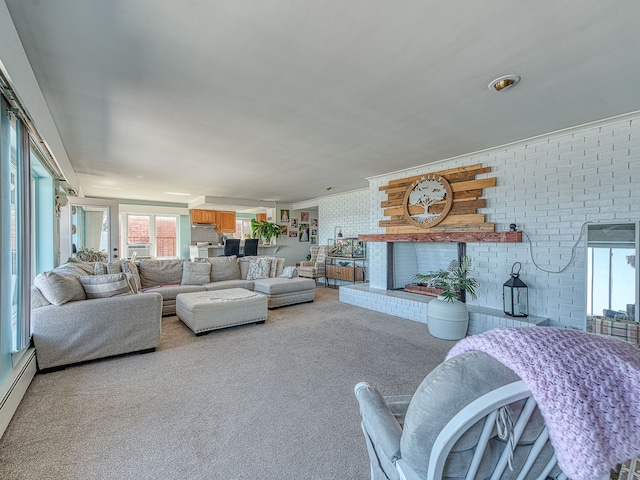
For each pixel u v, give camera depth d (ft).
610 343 2.16
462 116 8.79
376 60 6.10
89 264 12.59
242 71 6.51
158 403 6.68
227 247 24.88
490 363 2.18
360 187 20.74
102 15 4.84
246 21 5.00
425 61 6.12
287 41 5.52
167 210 29.43
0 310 5.78
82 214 21.01
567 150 10.11
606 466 1.91
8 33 4.80
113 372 8.20
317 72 6.55
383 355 9.45
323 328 12.30
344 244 23.41
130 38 5.42
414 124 9.41
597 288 9.21
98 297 9.29
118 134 10.30
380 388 7.38
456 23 5.03
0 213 5.80
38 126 7.22
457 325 10.84
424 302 13.15
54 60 6.08
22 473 4.67
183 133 10.20
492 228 11.89
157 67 6.35
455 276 12.32
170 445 5.34
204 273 16.26
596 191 9.53
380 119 9.03
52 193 12.21
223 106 8.18
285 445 5.37
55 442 5.38
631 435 1.92
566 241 10.16
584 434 1.91
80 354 8.52
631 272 8.70
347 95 7.54
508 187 11.55
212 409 6.47
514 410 2.21
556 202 10.37
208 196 24.72
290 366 8.64
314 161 13.73
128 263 13.78
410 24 5.06
